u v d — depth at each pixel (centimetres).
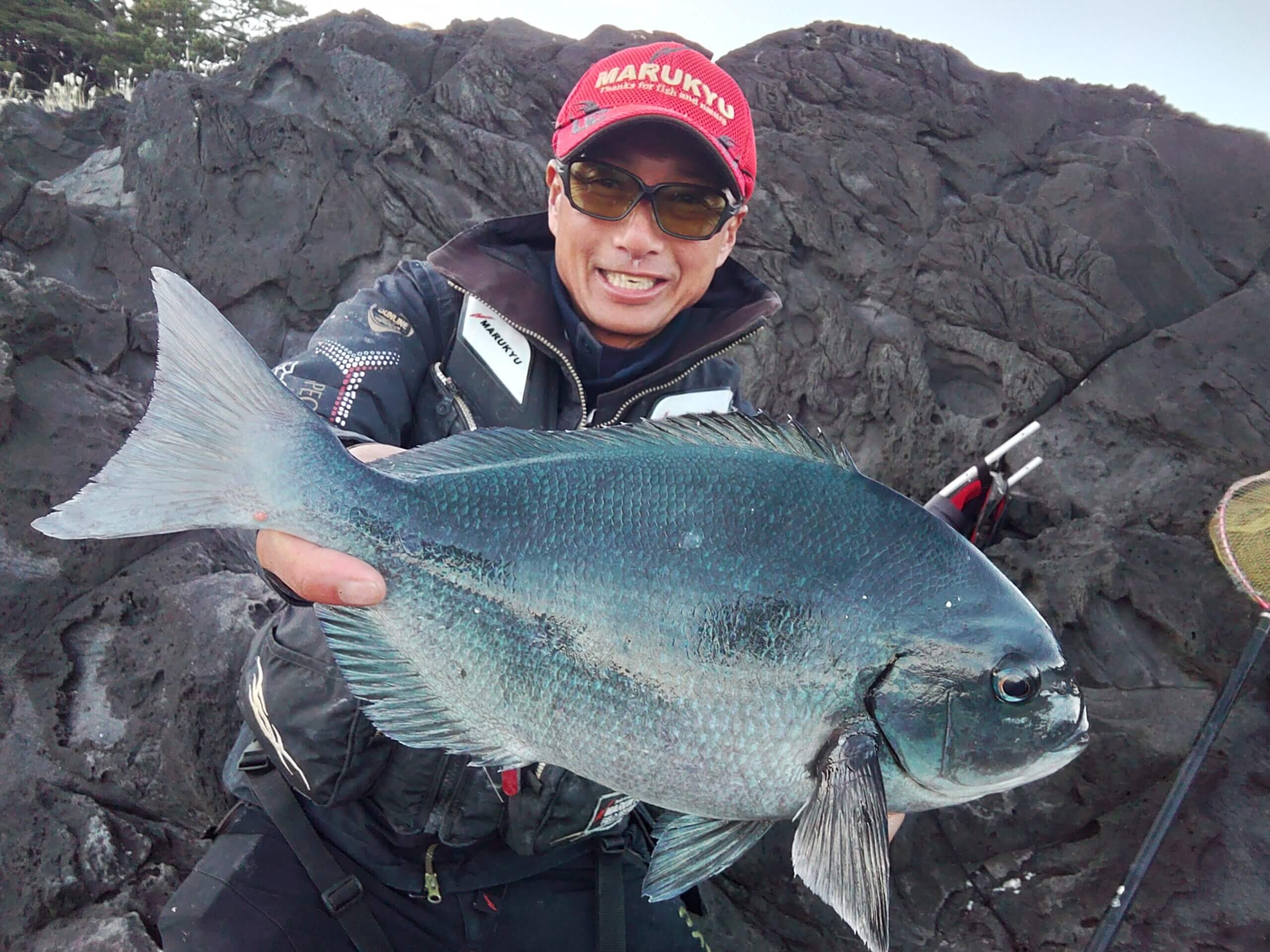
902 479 129
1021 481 120
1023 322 125
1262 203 131
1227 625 98
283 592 50
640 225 64
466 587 46
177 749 94
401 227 148
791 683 45
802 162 140
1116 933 75
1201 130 137
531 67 154
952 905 98
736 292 75
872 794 44
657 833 51
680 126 62
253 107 152
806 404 136
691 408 71
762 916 102
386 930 66
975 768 46
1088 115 147
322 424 46
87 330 122
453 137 150
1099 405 121
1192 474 112
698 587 45
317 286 149
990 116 145
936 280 131
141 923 85
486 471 48
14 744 94
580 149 63
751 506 46
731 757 45
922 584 46
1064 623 102
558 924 70
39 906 84
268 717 63
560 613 46
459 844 65
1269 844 89
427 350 69
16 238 138
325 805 63
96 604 103
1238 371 114
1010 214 129
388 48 162
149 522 44
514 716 47
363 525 46
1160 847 87
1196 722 94
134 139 157
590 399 71
